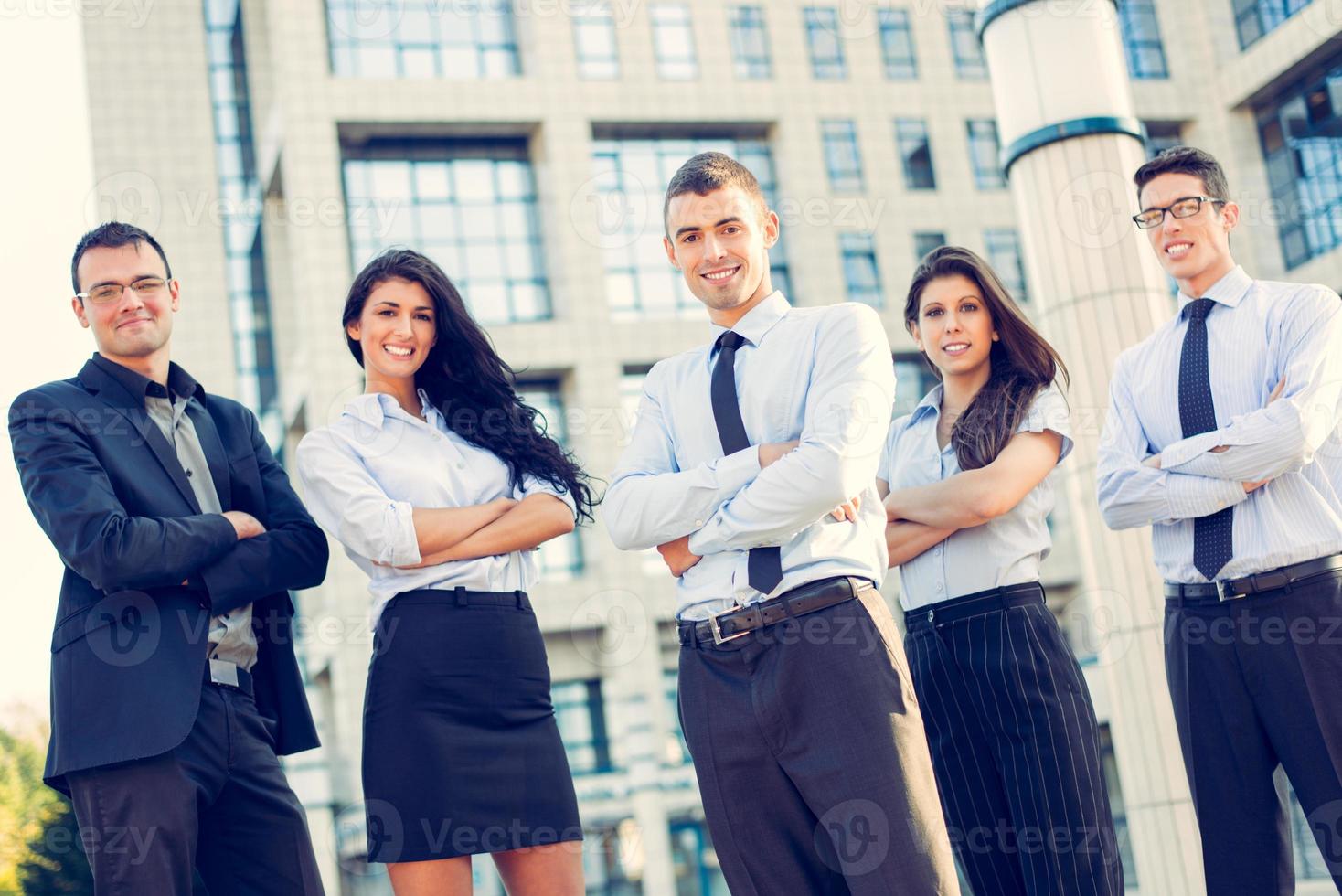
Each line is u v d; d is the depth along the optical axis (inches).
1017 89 175.8
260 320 665.6
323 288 613.9
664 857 578.6
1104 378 169.8
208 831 103.3
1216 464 106.7
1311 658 103.2
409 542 99.4
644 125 709.3
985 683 106.0
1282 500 106.8
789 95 736.3
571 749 588.4
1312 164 661.9
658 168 708.0
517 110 677.9
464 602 101.2
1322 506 106.1
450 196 673.6
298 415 653.9
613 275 677.9
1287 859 106.5
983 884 108.0
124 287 106.3
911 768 82.6
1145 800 174.1
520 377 652.1
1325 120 657.0
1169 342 117.9
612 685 598.5
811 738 84.0
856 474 84.8
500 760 99.7
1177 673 111.0
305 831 106.3
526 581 107.3
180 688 97.0
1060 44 172.9
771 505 84.7
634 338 663.8
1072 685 105.1
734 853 87.3
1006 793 106.2
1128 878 492.4
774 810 86.9
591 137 700.0
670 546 91.5
